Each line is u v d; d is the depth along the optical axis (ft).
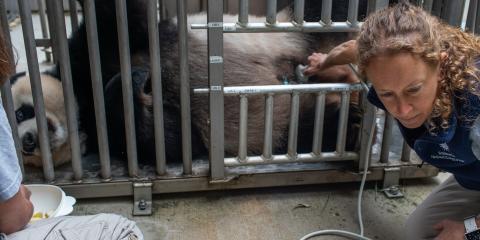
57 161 10.10
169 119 9.84
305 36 10.82
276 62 10.71
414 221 7.71
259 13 13.97
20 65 14.52
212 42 8.27
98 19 9.98
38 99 8.62
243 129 8.98
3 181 5.13
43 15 13.83
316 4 10.75
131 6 9.93
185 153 9.24
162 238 8.43
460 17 9.06
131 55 10.27
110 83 9.88
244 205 9.39
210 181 9.30
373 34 5.15
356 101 9.78
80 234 5.85
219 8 8.07
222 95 8.66
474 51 5.48
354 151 9.64
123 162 9.97
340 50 8.71
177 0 8.14
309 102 10.24
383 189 9.84
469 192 7.30
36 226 5.90
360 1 10.15
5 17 7.94
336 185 10.05
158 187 9.31
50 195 8.71
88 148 10.54
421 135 6.06
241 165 9.29
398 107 5.29
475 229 6.46
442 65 5.32
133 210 9.07
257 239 8.46
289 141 9.23
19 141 8.95
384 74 5.09
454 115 5.52
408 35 4.98
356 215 9.15
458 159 6.08
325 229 8.74
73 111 8.80
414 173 9.90
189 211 9.18
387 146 9.64
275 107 10.23
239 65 10.47
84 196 9.27
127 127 8.95
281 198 9.62
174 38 10.29
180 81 8.68
